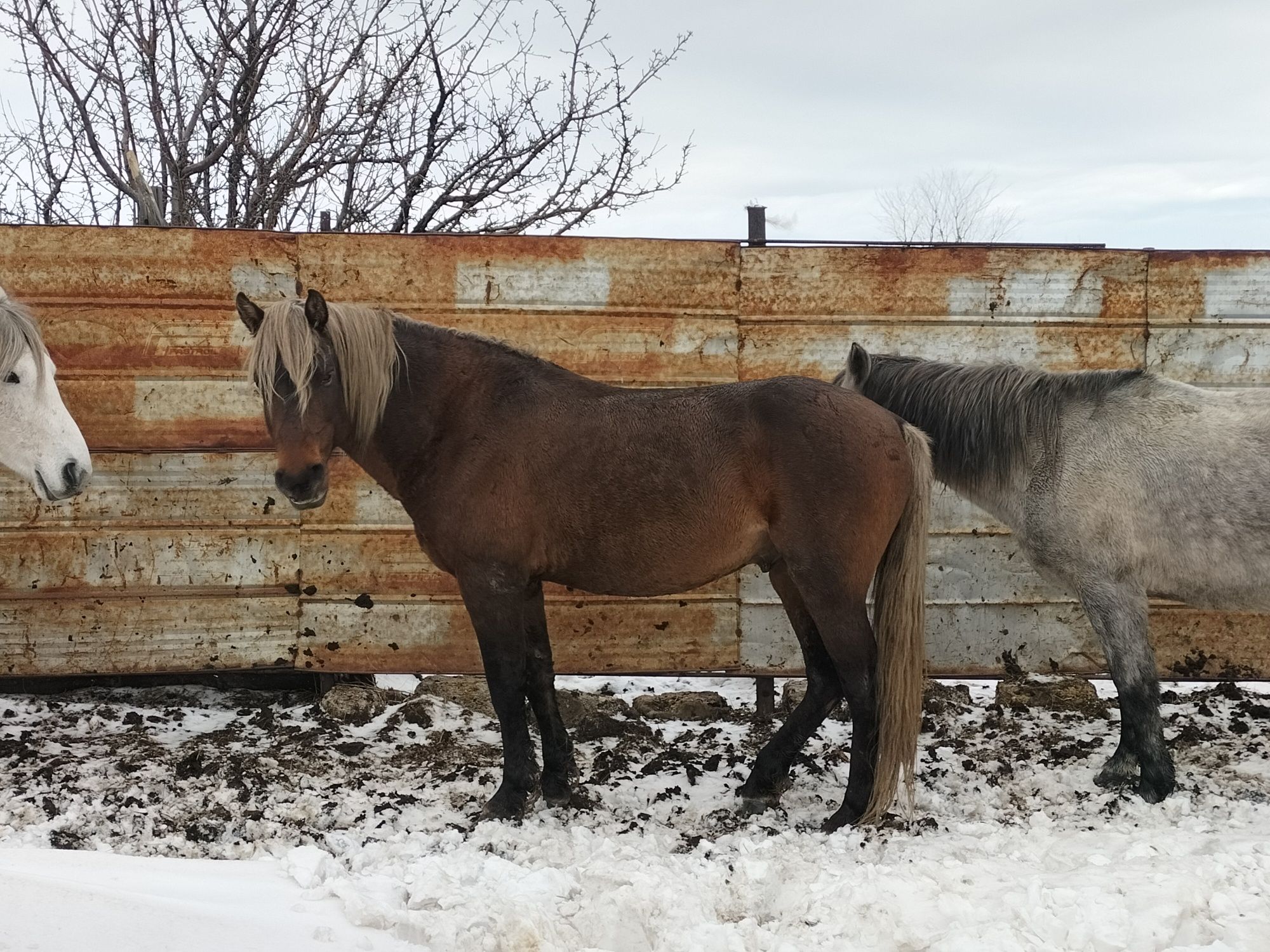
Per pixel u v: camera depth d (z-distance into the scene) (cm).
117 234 474
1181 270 495
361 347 354
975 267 495
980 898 262
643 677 585
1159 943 230
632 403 358
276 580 490
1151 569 379
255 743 446
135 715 471
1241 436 368
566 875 275
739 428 346
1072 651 501
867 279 495
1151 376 390
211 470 484
